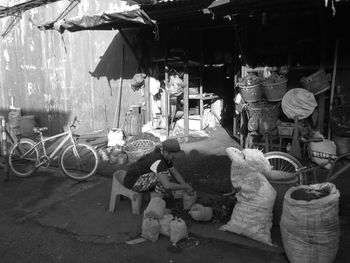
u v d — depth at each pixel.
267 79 5.58
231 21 6.48
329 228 2.81
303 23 6.11
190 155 6.43
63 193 4.93
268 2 4.95
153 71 8.17
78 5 8.72
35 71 10.09
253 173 3.40
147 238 3.50
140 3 5.64
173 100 7.95
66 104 9.65
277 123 5.73
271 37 6.40
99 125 9.16
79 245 3.51
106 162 6.27
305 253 2.86
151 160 3.96
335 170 5.00
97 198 4.66
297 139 5.39
